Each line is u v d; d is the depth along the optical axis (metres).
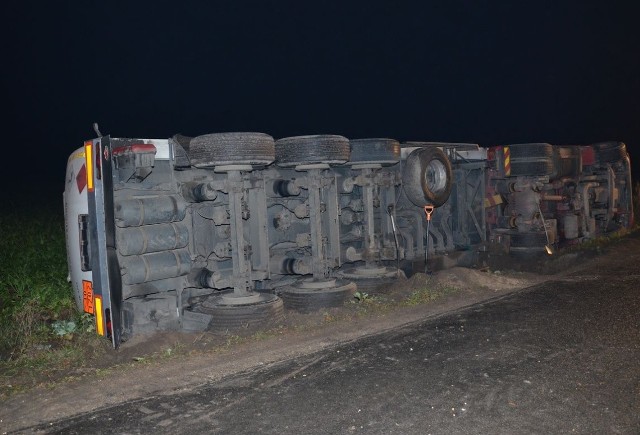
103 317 7.66
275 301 8.62
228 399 5.73
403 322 8.14
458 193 12.52
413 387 5.83
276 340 7.61
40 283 10.60
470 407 5.35
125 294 8.02
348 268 11.02
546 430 4.87
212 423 5.23
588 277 10.57
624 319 7.83
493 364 6.36
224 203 9.13
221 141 8.18
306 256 10.05
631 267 11.41
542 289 9.73
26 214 20.50
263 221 9.23
